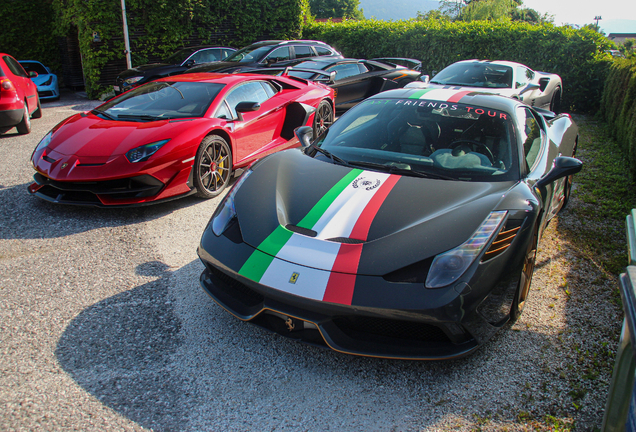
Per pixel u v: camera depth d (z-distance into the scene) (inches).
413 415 72.5
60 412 69.9
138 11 482.0
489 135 108.5
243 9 569.9
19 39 544.4
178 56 442.9
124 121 167.5
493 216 83.1
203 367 82.3
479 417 72.1
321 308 74.0
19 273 113.2
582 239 141.9
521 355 87.4
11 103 268.2
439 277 74.0
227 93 186.2
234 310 85.4
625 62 305.7
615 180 204.5
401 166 103.0
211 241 90.6
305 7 639.1
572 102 425.1
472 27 469.7
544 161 115.0
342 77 339.3
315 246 80.3
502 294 82.0
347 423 70.6
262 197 95.0
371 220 83.8
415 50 515.2
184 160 155.9
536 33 430.0
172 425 68.7
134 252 126.9
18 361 81.5
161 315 97.6
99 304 100.7
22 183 183.0
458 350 77.4
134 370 80.6
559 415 72.6
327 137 122.3
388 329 77.8
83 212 155.9
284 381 79.6
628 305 45.1
